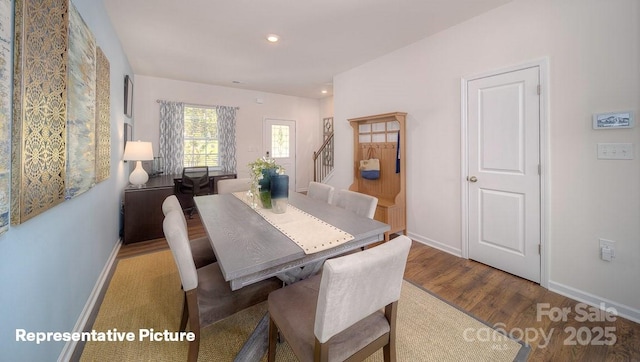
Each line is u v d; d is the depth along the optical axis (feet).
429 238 10.53
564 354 5.01
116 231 10.02
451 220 9.73
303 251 4.16
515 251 7.99
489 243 8.64
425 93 10.40
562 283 7.05
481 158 8.70
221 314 4.45
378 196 12.69
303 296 4.30
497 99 8.19
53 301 4.41
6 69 3.04
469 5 8.05
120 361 4.79
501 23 8.03
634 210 5.94
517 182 7.84
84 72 5.60
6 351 3.14
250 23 9.17
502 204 8.23
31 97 3.50
